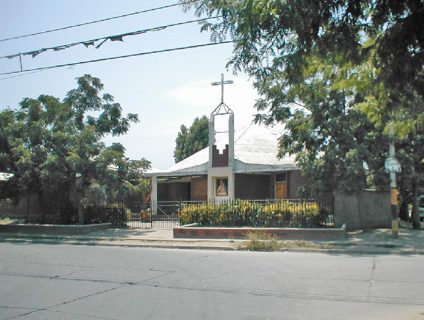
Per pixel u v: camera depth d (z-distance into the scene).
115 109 27.39
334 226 21.48
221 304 8.80
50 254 16.47
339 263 13.65
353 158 20.62
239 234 21.09
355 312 8.12
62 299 9.44
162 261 14.48
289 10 5.21
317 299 9.10
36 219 28.73
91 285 10.84
